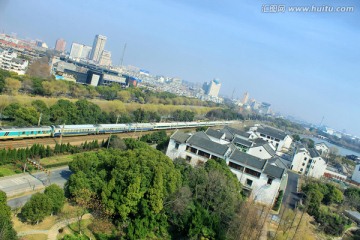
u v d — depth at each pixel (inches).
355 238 3570.4
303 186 4616.1
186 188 2778.1
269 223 3260.3
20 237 2103.8
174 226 2699.3
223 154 4001.0
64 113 4773.6
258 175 3841.0
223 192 2979.8
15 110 4397.1
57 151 3784.5
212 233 2491.4
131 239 2338.8
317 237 3361.2
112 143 4227.4
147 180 2586.1
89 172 2763.3
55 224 2372.0
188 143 4138.8
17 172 3073.3
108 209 2504.9
